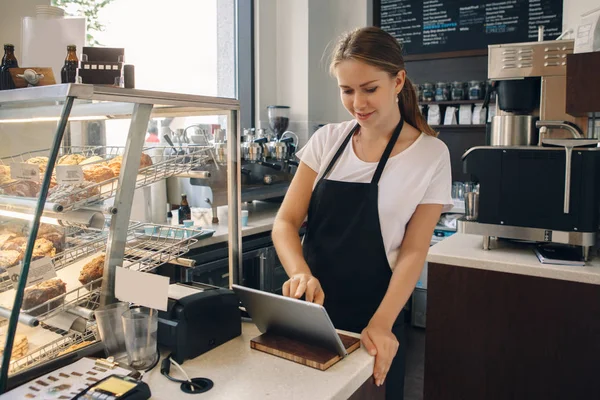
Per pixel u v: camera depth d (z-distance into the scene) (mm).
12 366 937
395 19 3912
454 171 3832
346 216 1397
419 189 1332
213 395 893
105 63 1146
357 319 1411
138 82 2975
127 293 1053
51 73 1325
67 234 1130
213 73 3650
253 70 3816
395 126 1410
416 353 3125
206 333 1072
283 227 1417
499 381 2135
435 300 2229
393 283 1237
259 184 3104
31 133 1167
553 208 2078
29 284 966
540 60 2295
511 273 2059
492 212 2199
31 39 1536
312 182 1517
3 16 1929
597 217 2047
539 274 1999
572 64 2172
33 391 868
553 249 2180
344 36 1294
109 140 1369
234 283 1325
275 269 2896
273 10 3871
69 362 997
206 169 2516
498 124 2393
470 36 3672
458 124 3662
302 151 1559
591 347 1938
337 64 1239
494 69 2383
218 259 2398
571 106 2189
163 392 907
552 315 1996
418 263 1275
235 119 1285
